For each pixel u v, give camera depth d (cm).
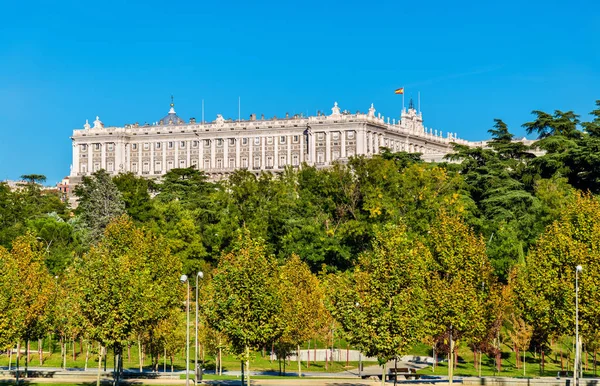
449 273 9488
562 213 11181
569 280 9338
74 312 9094
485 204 17625
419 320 7969
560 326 9369
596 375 10944
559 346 12594
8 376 9750
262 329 8162
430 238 10069
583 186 18562
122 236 11144
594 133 19838
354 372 11038
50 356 12512
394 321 7831
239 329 8112
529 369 11400
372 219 16912
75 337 11981
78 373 9825
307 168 19938
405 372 10269
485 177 18875
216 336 10469
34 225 17312
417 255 8519
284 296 9150
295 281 11588
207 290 9169
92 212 18575
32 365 11675
